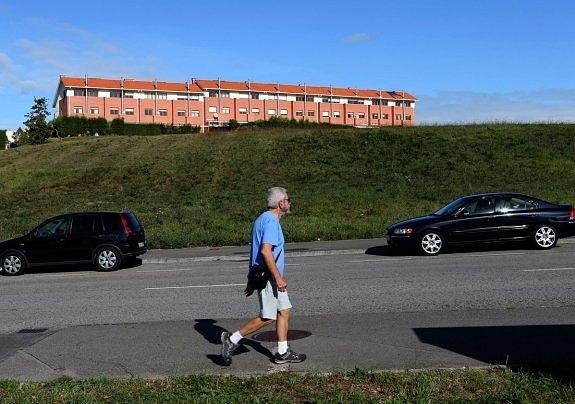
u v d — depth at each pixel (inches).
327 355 272.1
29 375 262.4
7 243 679.7
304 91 3727.9
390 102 3927.2
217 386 224.2
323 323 339.3
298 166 1513.3
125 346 306.2
